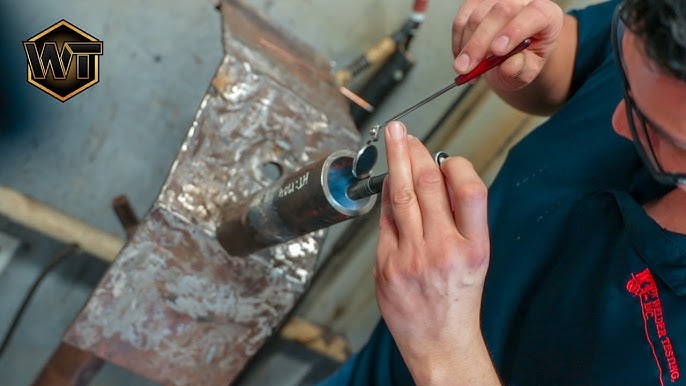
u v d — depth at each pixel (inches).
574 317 30.9
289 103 38.0
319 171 30.3
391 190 25.5
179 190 35.9
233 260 36.9
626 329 28.7
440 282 24.6
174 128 56.1
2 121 52.6
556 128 38.2
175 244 35.9
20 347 60.1
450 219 24.9
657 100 21.6
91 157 55.5
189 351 37.3
